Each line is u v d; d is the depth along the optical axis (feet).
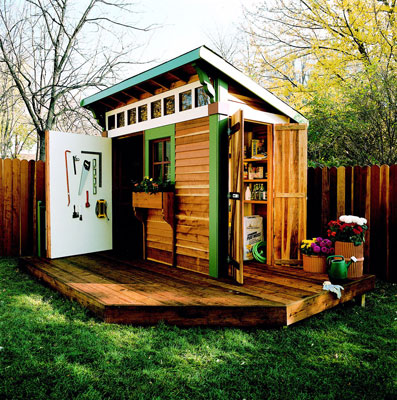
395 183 16.67
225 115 14.94
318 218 19.34
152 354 9.50
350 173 18.12
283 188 17.48
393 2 30.14
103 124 22.52
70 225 19.69
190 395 7.79
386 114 21.80
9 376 8.31
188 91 16.28
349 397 7.91
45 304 13.37
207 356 9.46
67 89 36.88
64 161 19.34
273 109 17.97
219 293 12.67
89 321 11.62
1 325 11.16
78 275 15.47
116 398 7.58
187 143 16.29
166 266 17.31
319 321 12.15
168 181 17.80
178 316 11.34
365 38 30.94
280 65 37.45
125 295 12.48
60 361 8.98
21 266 18.94
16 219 23.17
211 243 15.14
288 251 17.42
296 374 8.75
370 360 9.56
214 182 14.84
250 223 18.95
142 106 19.24
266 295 12.33
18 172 23.08
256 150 19.54
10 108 41.86
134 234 22.63
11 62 36.73
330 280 13.93
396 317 12.69
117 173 21.80
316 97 25.85
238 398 7.73
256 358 9.48
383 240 17.21
